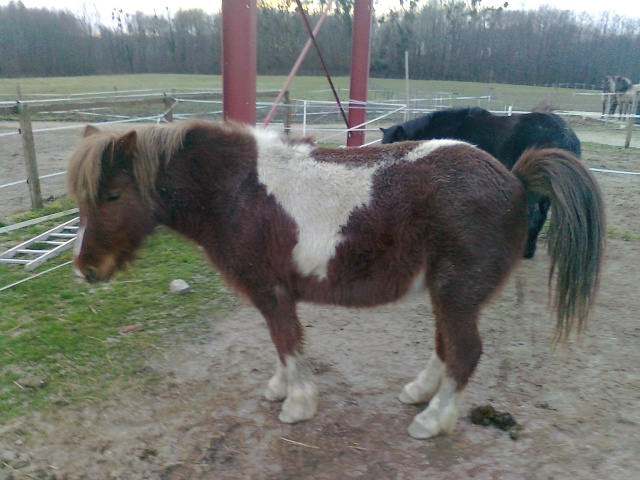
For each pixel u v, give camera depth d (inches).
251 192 107.3
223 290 188.1
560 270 103.0
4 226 244.8
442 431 111.6
